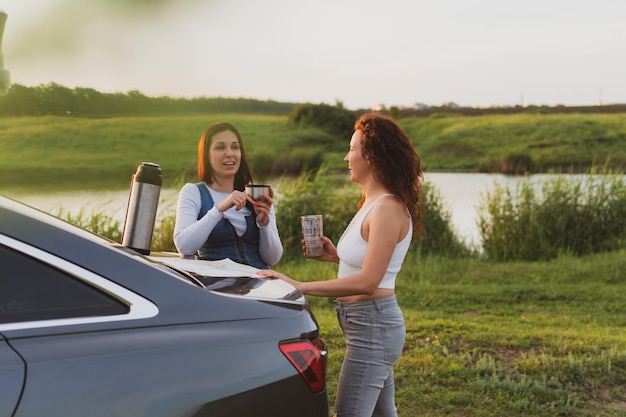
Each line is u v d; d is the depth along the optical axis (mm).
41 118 47938
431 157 59156
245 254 3754
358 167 3111
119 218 11305
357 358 3051
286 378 2322
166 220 10680
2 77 2805
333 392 4645
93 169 42781
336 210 11477
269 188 3646
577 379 4980
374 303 3037
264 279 2775
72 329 2074
